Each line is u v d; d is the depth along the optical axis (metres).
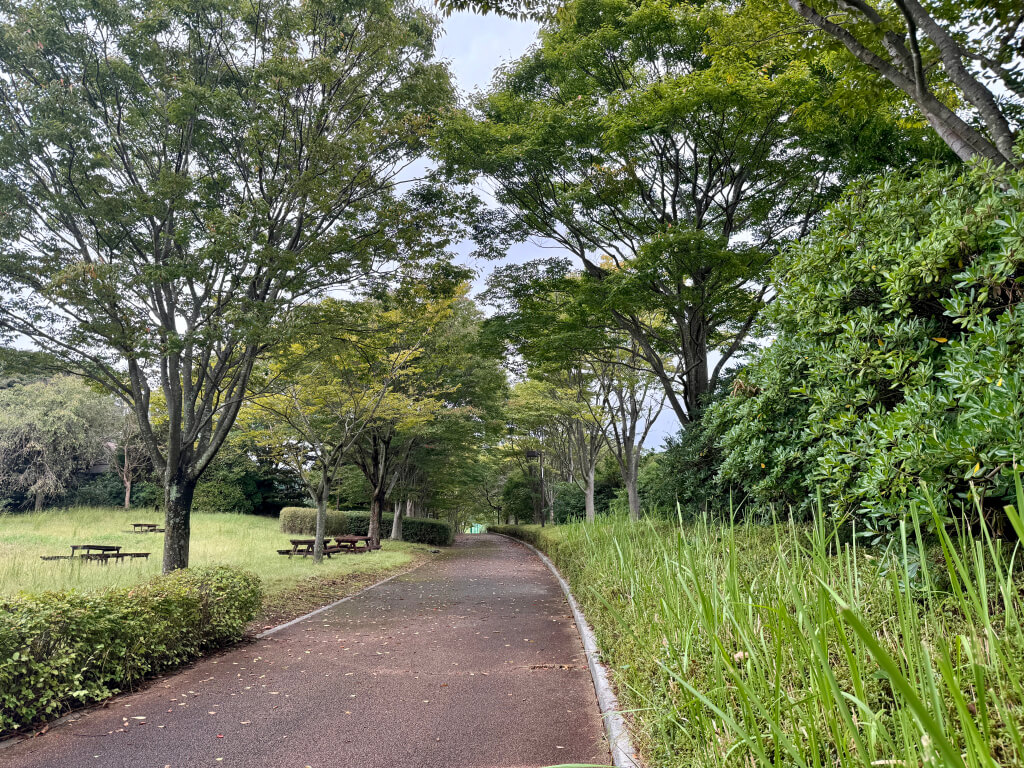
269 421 16.28
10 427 27.95
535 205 11.25
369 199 9.83
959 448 2.76
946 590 2.67
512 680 5.03
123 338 7.98
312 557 16.05
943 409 3.13
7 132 7.70
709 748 2.13
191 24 9.12
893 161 8.88
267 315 8.42
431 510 38.03
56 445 29.48
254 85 8.94
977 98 4.14
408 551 21.41
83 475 34.19
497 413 24.05
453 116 10.05
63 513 28.14
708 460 8.04
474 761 3.36
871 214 4.50
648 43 9.77
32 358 8.21
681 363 12.39
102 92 8.60
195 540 19.80
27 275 7.91
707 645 2.82
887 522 3.14
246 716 4.16
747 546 4.58
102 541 18.36
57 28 8.10
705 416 7.60
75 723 4.05
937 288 3.79
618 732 3.37
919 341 3.82
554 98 11.04
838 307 4.38
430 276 10.55
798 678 2.20
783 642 2.38
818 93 8.33
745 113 8.87
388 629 7.43
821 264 4.70
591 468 23.17
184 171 9.05
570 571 10.19
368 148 9.41
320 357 10.59
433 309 14.90
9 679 3.84
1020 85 5.63
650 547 5.23
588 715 4.11
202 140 9.09
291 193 8.87
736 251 10.06
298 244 9.68
